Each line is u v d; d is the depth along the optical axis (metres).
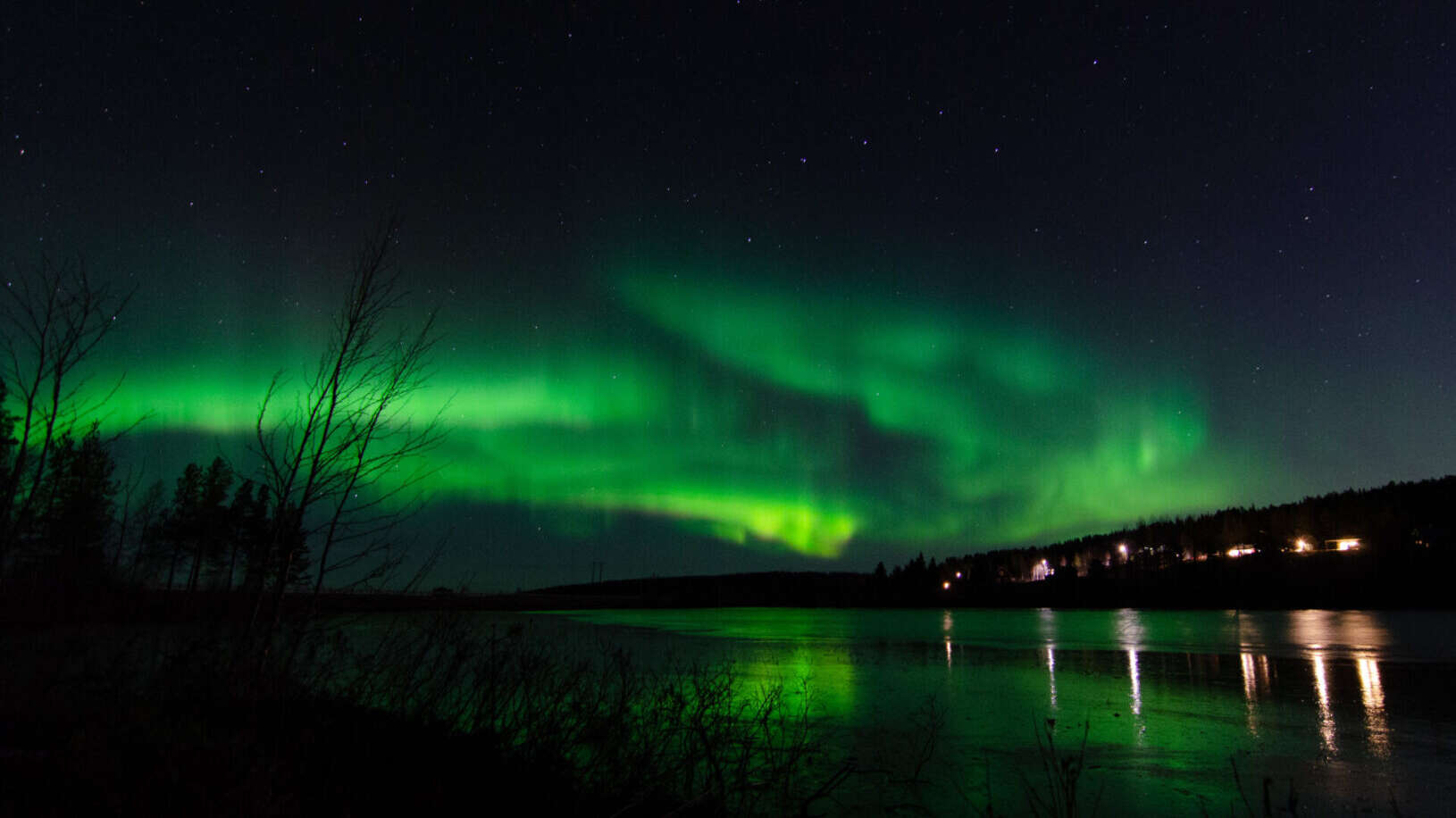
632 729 8.92
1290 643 39.38
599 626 49.91
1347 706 18.17
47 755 5.95
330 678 8.52
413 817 6.18
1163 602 107.31
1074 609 106.69
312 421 8.51
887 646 36.59
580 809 7.20
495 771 7.63
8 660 7.36
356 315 8.72
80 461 8.09
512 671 9.17
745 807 8.42
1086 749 13.00
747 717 13.11
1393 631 49.25
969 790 10.18
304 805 5.95
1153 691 20.56
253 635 8.15
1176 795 10.41
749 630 52.09
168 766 5.78
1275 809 9.84
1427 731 14.98
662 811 7.54
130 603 8.34
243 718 7.59
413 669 8.63
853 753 11.80
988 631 51.91
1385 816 9.67
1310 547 127.12
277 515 8.32
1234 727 15.33
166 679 7.70
